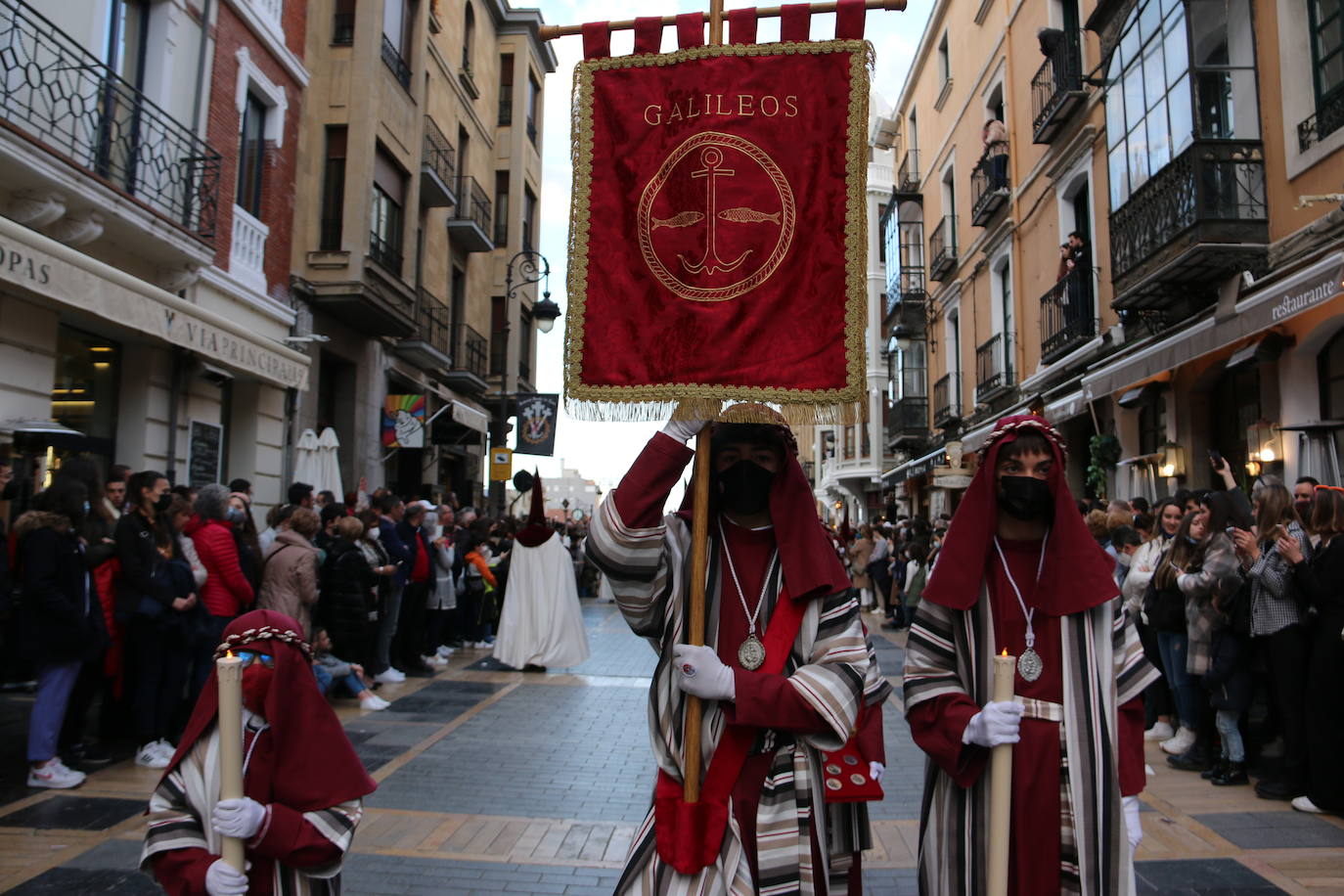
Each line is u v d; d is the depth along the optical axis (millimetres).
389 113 15789
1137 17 10719
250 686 2428
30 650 5340
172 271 10422
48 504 5367
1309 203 7426
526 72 25766
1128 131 11031
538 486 10172
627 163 2744
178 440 10758
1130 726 2518
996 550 2682
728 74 2723
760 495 2535
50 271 6867
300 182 14266
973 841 2477
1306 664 5074
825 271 2602
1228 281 9656
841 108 2672
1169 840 4586
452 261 21359
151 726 5801
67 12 8961
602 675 10102
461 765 6117
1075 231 14492
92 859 4203
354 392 15844
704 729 2377
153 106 9766
